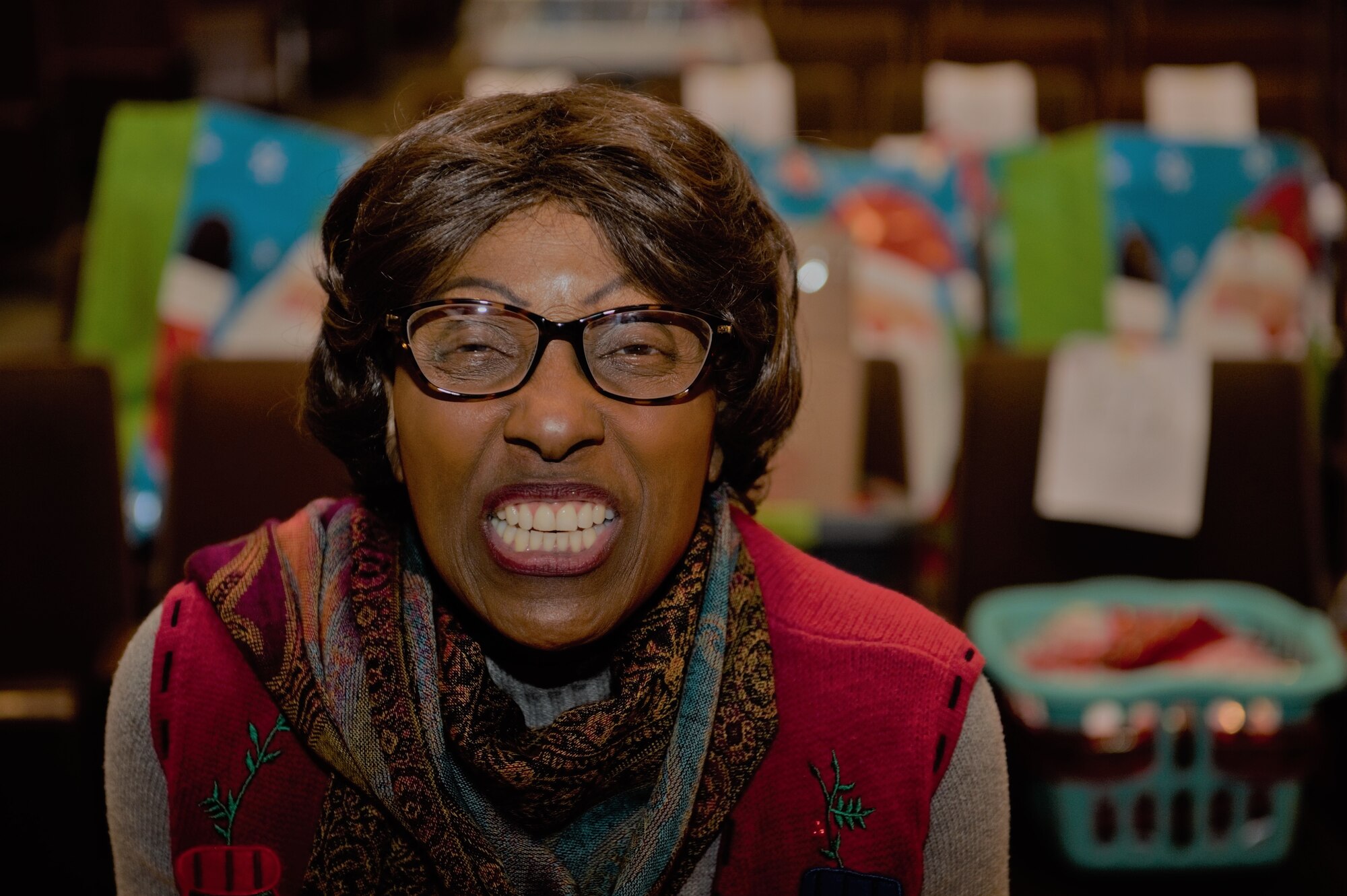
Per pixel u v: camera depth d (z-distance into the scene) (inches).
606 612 27.5
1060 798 56.6
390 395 29.4
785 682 31.3
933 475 85.9
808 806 30.8
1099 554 65.0
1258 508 65.1
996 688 58.6
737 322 27.9
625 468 26.8
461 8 338.3
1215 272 87.0
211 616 31.2
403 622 29.5
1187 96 124.1
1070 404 64.7
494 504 26.8
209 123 76.9
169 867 31.4
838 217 90.8
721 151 28.2
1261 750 55.7
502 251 26.1
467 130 26.8
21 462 58.7
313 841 30.6
